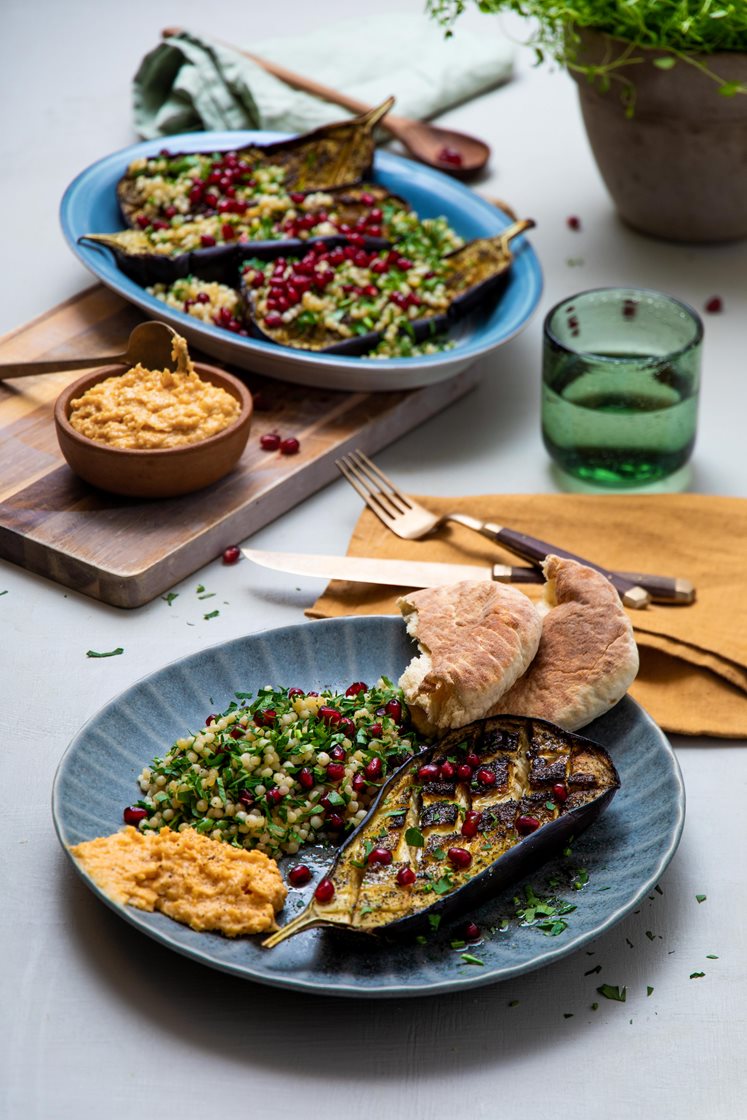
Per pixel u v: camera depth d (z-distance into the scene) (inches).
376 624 46.6
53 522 50.1
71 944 41.8
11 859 43.3
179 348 50.9
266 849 42.5
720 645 47.3
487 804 42.3
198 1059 40.1
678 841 42.1
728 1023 40.9
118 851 41.4
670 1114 39.7
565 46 58.4
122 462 49.6
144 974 41.3
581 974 41.6
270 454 52.6
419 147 65.6
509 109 70.4
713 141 58.1
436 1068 40.1
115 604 49.3
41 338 56.0
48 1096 39.6
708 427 55.4
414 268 57.1
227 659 45.7
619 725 44.8
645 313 53.4
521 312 55.3
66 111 68.9
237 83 65.7
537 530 51.1
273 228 57.9
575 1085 40.0
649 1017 41.0
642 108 57.9
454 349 55.2
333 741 43.9
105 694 46.9
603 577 46.4
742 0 54.5
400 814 42.1
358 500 52.7
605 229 63.2
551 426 52.3
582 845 42.8
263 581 50.2
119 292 54.4
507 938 41.1
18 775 45.0
